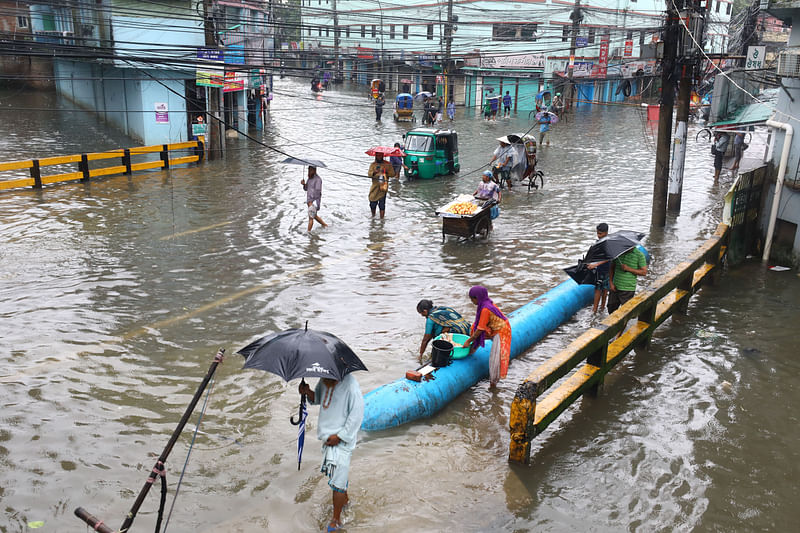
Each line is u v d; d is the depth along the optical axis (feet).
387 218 54.80
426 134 72.74
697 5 48.98
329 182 69.26
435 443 22.11
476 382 26.45
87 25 88.63
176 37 81.05
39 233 45.98
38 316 31.63
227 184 66.08
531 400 20.31
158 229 48.52
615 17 160.76
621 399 25.67
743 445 22.56
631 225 52.75
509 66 156.25
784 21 43.75
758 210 43.55
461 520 18.19
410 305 34.73
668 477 20.59
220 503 18.69
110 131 98.02
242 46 101.65
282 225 51.16
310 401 18.39
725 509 19.12
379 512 18.40
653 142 103.55
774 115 43.16
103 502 18.53
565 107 143.74
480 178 73.92
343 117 136.87
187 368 27.07
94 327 30.71
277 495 19.12
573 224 52.95
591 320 33.71
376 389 23.79
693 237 49.21
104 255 41.81
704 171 75.72
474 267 41.55
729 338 31.50
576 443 22.45
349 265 41.65
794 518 18.83
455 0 162.30
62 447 21.09
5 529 17.26
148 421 22.89
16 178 64.59
